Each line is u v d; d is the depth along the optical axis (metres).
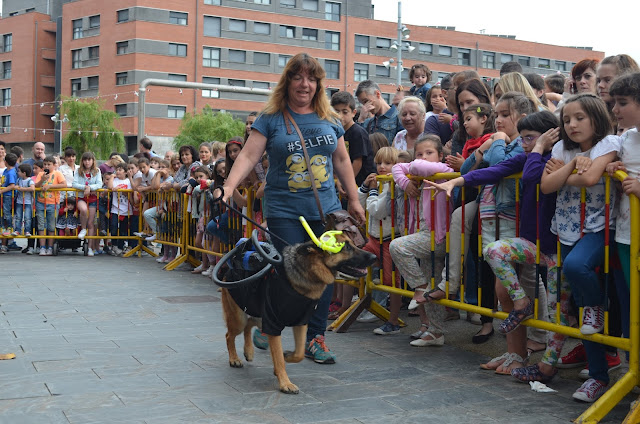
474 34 68.44
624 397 3.70
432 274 4.95
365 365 4.50
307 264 3.79
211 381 4.04
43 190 11.45
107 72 56.62
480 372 4.32
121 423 3.25
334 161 4.83
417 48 66.38
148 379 4.06
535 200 4.01
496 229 4.41
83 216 11.53
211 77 58.19
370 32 64.31
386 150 5.72
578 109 3.56
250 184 7.51
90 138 49.69
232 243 8.06
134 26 54.69
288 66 4.43
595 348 3.66
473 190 4.89
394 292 5.36
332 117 4.66
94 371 4.22
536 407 3.57
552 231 3.88
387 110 7.61
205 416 3.39
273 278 3.88
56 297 7.11
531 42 71.38
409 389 3.92
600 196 3.56
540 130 4.15
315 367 4.45
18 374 4.12
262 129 4.47
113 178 11.90
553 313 3.96
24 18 62.38
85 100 50.94
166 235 10.59
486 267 5.00
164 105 56.09
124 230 11.91
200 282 8.44
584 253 3.51
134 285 8.09
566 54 73.31
